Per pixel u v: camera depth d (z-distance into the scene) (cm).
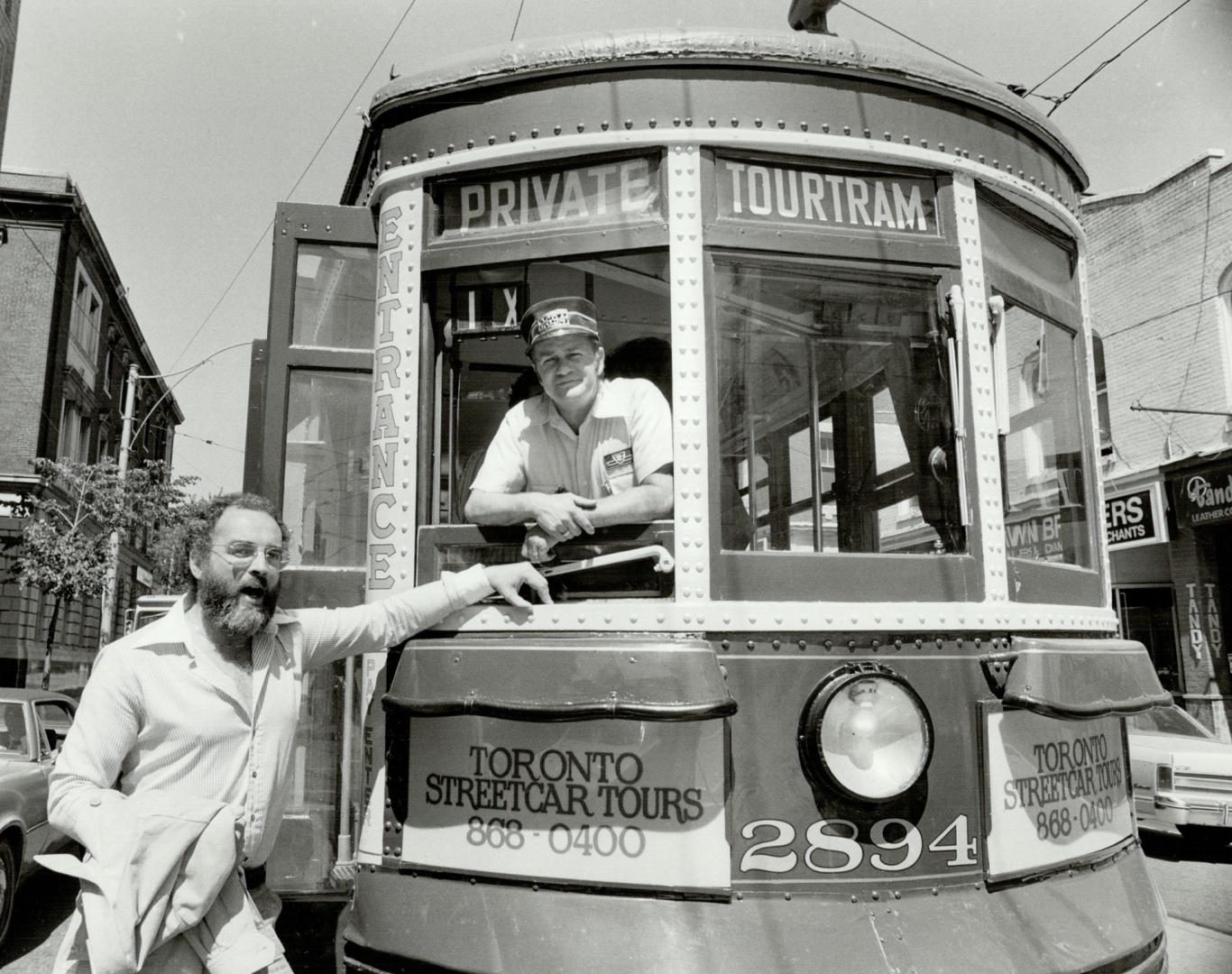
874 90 269
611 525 245
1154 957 265
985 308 277
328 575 296
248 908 205
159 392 3950
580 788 231
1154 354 1338
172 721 211
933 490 272
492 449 271
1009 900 244
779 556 245
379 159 288
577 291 283
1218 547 1248
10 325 2455
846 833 233
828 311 274
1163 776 740
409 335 270
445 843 244
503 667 235
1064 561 322
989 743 249
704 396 247
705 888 222
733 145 257
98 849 191
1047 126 306
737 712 233
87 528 2378
